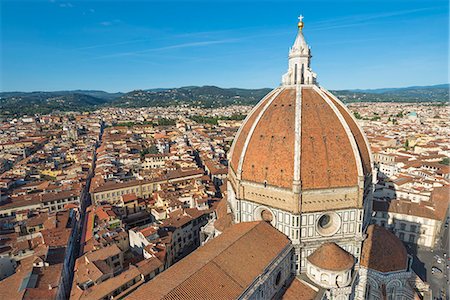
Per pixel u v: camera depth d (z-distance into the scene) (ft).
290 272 243.40
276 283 225.15
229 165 299.79
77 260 362.74
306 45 267.59
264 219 260.01
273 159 241.14
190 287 172.14
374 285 257.34
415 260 400.06
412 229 442.50
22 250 374.63
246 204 260.83
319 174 231.09
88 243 403.75
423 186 554.46
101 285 301.02
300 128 235.20
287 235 240.73
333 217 242.78
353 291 246.27
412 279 283.38
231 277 188.44
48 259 347.77
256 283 193.77
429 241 432.25
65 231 410.11
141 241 396.98
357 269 252.62
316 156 232.12
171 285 172.55
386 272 253.24
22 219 484.74
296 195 226.38
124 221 497.87
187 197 530.68
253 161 252.21
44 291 290.97
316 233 240.53
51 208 536.01
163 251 366.63
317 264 227.81
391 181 559.79
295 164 227.20
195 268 187.93
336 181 233.35
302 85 261.03
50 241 383.45
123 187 588.50
